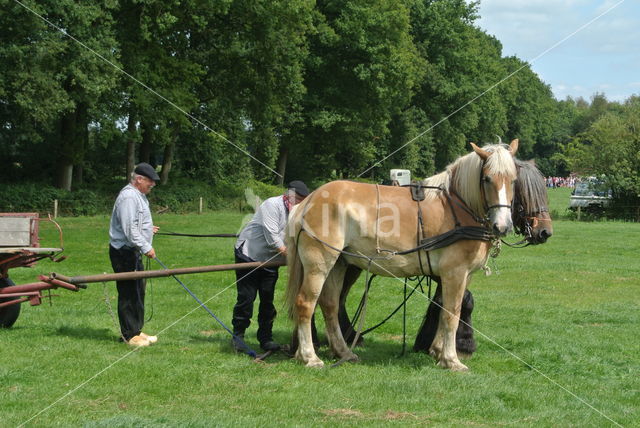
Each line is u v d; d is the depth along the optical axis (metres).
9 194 32.09
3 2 24.30
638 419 5.98
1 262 8.16
